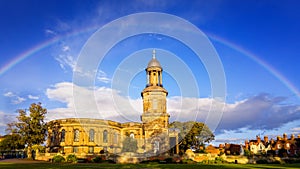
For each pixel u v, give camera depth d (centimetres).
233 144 5462
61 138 4638
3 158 4038
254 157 3806
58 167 2189
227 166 2573
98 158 2953
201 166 2494
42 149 4006
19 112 4241
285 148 5762
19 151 4450
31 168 2098
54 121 4797
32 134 4234
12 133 4228
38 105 4350
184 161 3122
